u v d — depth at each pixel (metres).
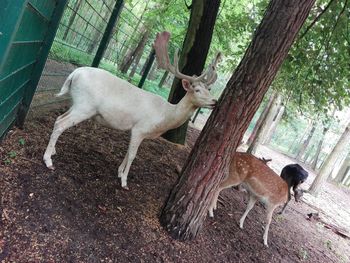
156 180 4.91
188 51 7.01
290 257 5.37
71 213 3.16
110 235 3.24
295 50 6.18
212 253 4.05
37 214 2.91
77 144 4.49
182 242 3.82
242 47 8.29
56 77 6.45
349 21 6.39
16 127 3.87
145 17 13.47
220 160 3.70
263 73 3.40
